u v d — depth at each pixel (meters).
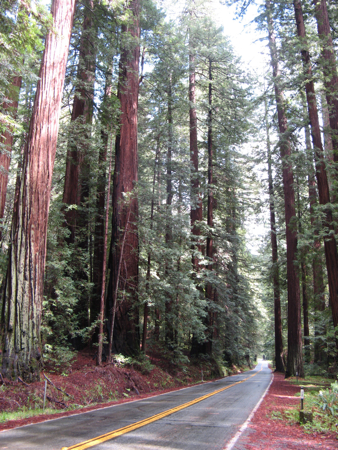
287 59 18.38
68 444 5.65
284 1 18.58
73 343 17.41
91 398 11.34
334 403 9.36
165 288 17.05
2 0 8.52
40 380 10.70
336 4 17.98
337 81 16.08
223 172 28.02
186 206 24.17
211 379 23.45
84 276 18.14
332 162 15.40
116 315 16.33
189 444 5.79
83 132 15.55
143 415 8.55
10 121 9.09
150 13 19.91
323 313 18.56
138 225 16.77
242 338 33.88
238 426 7.46
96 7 16.03
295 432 7.28
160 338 23.59
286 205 21.56
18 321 10.56
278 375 26.25
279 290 28.77
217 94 26.92
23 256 10.93
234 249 27.39
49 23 8.98
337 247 15.66
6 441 5.90
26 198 11.20
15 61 9.65
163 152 22.20
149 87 23.52
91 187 19.30
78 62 16.83
